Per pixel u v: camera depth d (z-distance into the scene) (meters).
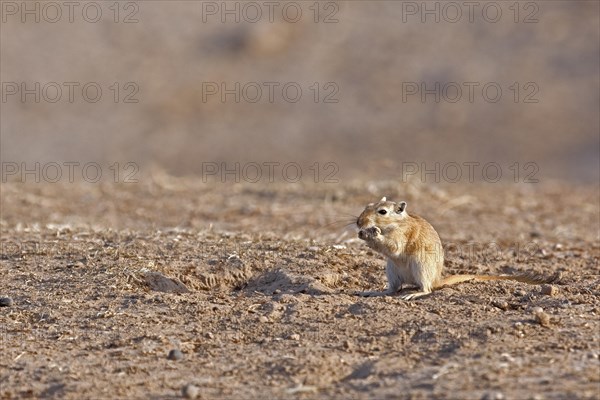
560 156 52.75
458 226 28.38
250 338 15.61
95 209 30.91
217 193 34.69
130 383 13.77
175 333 15.90
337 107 59.12
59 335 15.88
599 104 57.81
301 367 14.10
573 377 13.05
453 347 14.60
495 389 12.71
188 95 60.59
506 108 58.03
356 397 12.84
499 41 63.34
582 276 19.45
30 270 19.53
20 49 63.38
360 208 31.14
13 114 58.25
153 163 52.00
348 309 16.70
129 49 64.12
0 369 14.46
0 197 32.41
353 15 66.50
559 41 63.03
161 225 27.05
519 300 17.08
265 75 62.06
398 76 61.31
